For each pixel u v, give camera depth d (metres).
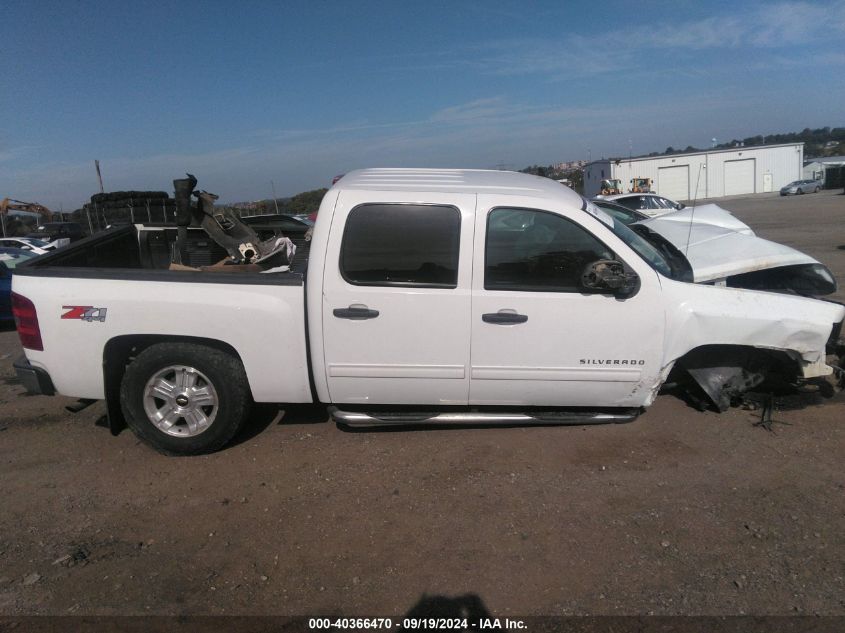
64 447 4.60
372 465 4.16
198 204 4.91
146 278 4.09
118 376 4.37
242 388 4.23
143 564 3.22
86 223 30.27
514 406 4.48
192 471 4.16
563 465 4.10
